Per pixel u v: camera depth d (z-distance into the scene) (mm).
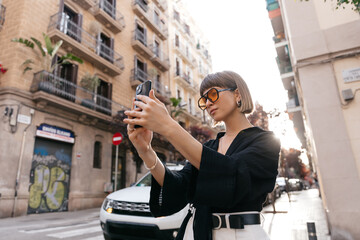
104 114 12930
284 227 6207
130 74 16891
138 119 736
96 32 14172
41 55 11016
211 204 764
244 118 1107
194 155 757
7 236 5094
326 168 4824
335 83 5113
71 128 11703
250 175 821
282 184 24594
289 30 5762
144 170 16453
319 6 5586
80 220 7723
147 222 3471
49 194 10289
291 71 14195
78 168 11664
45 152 10484
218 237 889
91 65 13742
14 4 10938
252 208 893
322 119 5047
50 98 10328
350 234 4398
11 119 9328
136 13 18719
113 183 13922
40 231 5652
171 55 23859
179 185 1013
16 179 9094
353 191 4547
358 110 4836
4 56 10258
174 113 21328
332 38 5297
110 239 3855
